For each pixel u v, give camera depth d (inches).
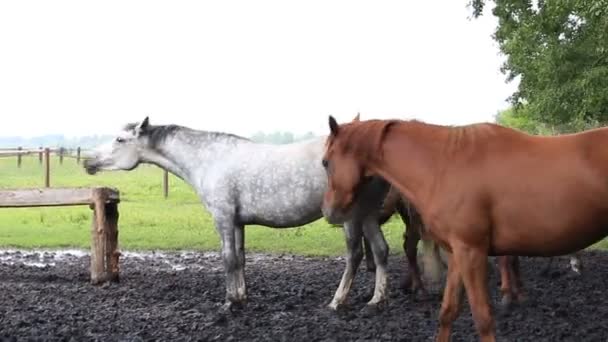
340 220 277.9
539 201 237.0
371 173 270.5
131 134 390.9
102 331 319.3
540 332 315.0
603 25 518.6
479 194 241.9
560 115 641.6
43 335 309.1
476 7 714.2
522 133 248.8
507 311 360.8
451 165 247.1
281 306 379.6
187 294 416.5
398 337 305.4
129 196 1032.8
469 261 243.6
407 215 394.0
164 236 677.9
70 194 440.5
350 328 323.6
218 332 317.1
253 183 361.4
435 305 376.5
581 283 451.2
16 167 1473.9
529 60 663.8
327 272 501.0
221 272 502.0
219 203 366.0
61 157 1499.8
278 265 538.0
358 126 270.2
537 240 240.1
